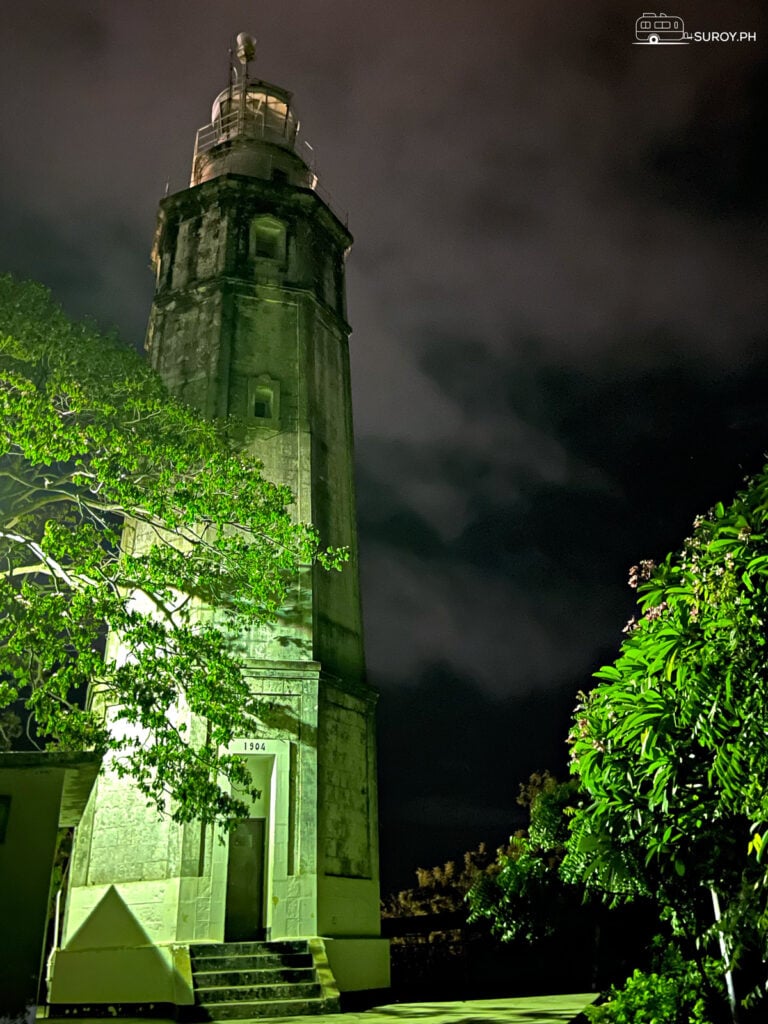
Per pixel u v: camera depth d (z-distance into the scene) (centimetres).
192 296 2350
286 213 2506
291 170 2764
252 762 1834
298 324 2336
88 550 1338
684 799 743
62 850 1955
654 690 730
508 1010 1384
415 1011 1444
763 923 653
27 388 1321
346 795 1869
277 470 2102
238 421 1920
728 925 693
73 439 1348
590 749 819
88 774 879
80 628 1279
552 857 2072
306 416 2198
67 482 1520
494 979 2092
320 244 2556
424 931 2281
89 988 1534
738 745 648
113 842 1741
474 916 2048
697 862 749
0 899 771
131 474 1595
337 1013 1473
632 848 815
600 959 1888
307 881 1691
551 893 1952
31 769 825
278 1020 1381
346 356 2509
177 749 1356
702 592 685
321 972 1554
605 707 795
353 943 1695
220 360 2206
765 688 642
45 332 1343
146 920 1638
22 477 1488
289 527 1579
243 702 1445
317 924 1659
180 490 1523
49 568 1416
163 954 1565
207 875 1656
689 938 893
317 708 1842
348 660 2041
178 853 1666
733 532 681
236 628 1614
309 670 1864
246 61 3044
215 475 1546
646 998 900
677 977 948
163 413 1520
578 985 1994
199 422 1558
